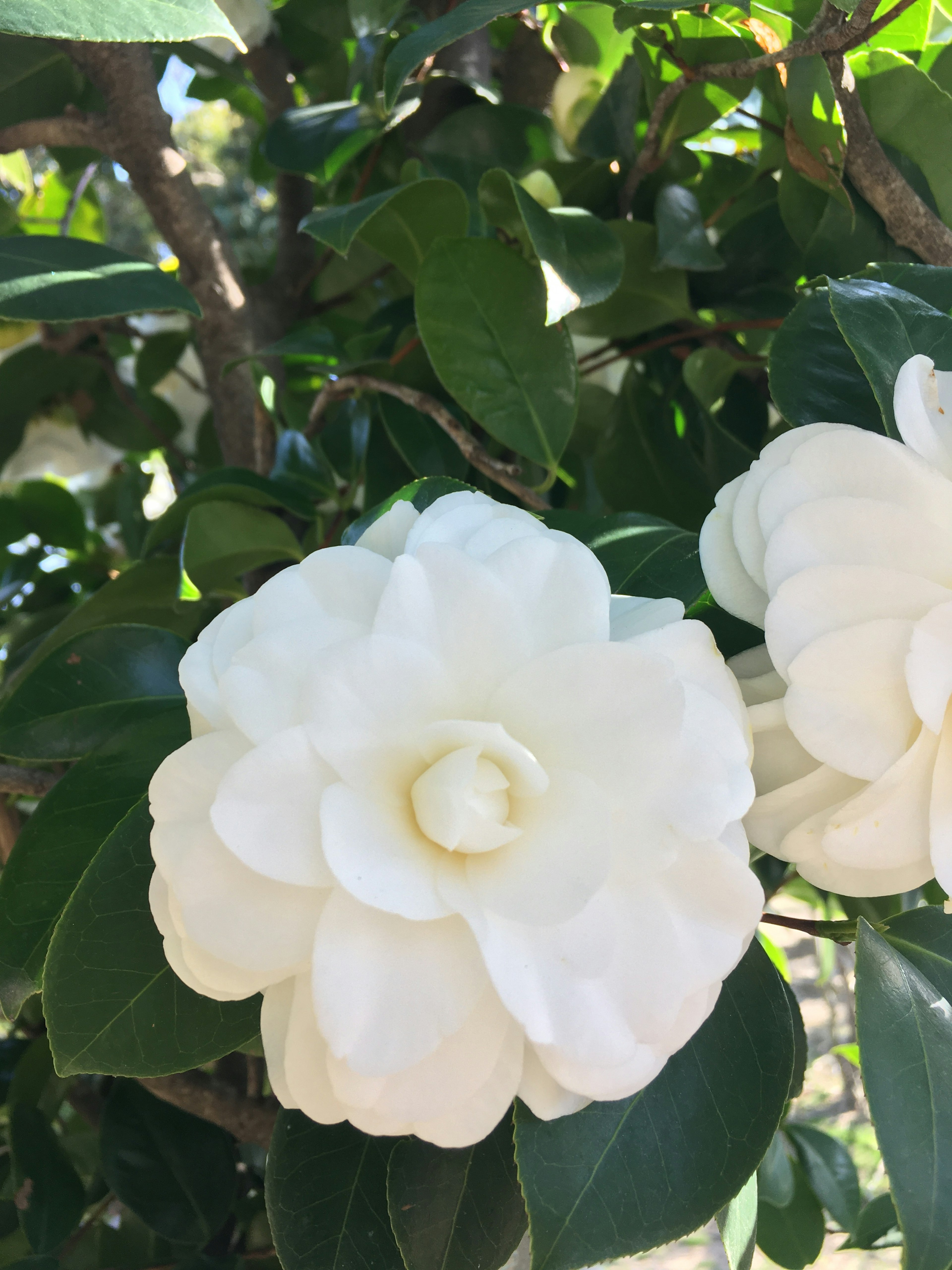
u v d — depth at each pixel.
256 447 0.40
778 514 0.18
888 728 0.17
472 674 0.17
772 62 0.26
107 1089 0.41
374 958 0.16
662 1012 0.16
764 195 0.36
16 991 0.23
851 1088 0.85
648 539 0.24
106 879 0.21
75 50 0.37
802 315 0.24
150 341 0.51
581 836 0.16
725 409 0.37
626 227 0.32
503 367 0.30
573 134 0.36
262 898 0.17
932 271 0.23
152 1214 0.34
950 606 0.16
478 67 0.42
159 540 0.34
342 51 0.47
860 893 0.19
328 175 0.38
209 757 0.17
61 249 0.28
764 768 0.19
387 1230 0.23
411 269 0.34
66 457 0.53
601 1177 0.18
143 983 0.21
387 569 0.18
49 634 0.37
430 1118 0.16
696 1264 0.79
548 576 0.18
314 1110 0.17
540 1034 0.16
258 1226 0.40
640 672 0.16
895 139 0.29
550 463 0.30
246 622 0.18
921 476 0.17
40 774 0.32
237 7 0.44
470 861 0.17
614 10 0.29
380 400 0.34
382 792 0.17
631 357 0.37
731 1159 0.18
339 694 0.16
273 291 0.48
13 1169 0.36
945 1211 0.17
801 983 0.95
